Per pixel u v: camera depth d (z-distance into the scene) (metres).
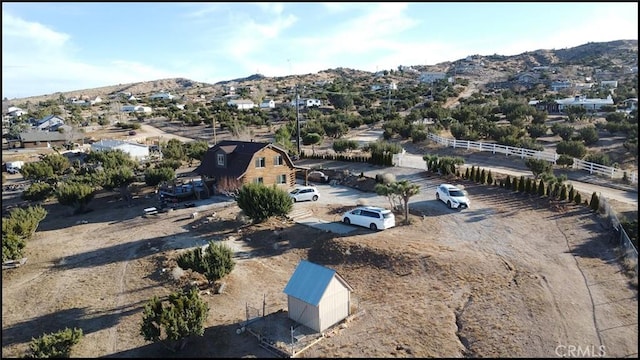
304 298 18.64
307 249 27.88
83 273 25.73
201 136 89.62
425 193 38.22
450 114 83.88
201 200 41.16
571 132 60.94
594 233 26.56
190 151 61.47
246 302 21.53
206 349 17.73
